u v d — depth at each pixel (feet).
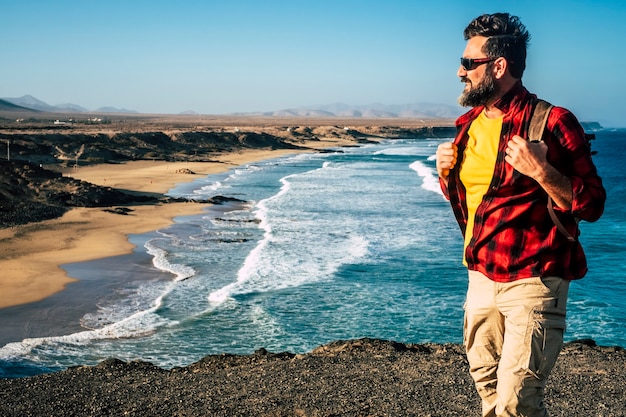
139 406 18.71
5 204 102.42
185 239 82.69
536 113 8.16
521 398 8.39
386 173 191.31
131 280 60.90
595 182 7.84
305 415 17.28
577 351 25.64
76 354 41.45
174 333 45.47
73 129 347.97
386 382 20.39
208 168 208.13
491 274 8.57
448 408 17.63
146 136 277.64
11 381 22.12
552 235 8.19
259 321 47.93
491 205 8.45
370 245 76.07
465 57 8.49
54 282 59.77
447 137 639.35
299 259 68.49
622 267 68.85
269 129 484.33
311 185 153.69
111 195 118.32
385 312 49.96
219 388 20.35
